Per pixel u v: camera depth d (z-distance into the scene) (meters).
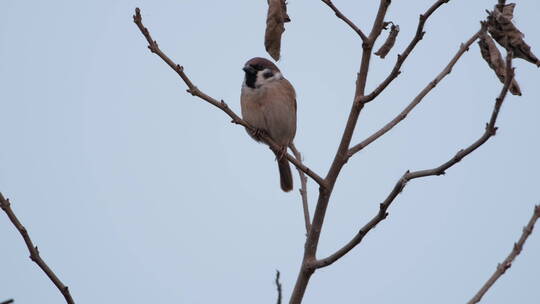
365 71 6.59
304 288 6.43
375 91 6.38
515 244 5.30
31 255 5.34
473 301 5.14
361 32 6.52
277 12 6.79
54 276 5.37
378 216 5.79
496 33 5.72
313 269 6.38
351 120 6.60
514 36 5.66
